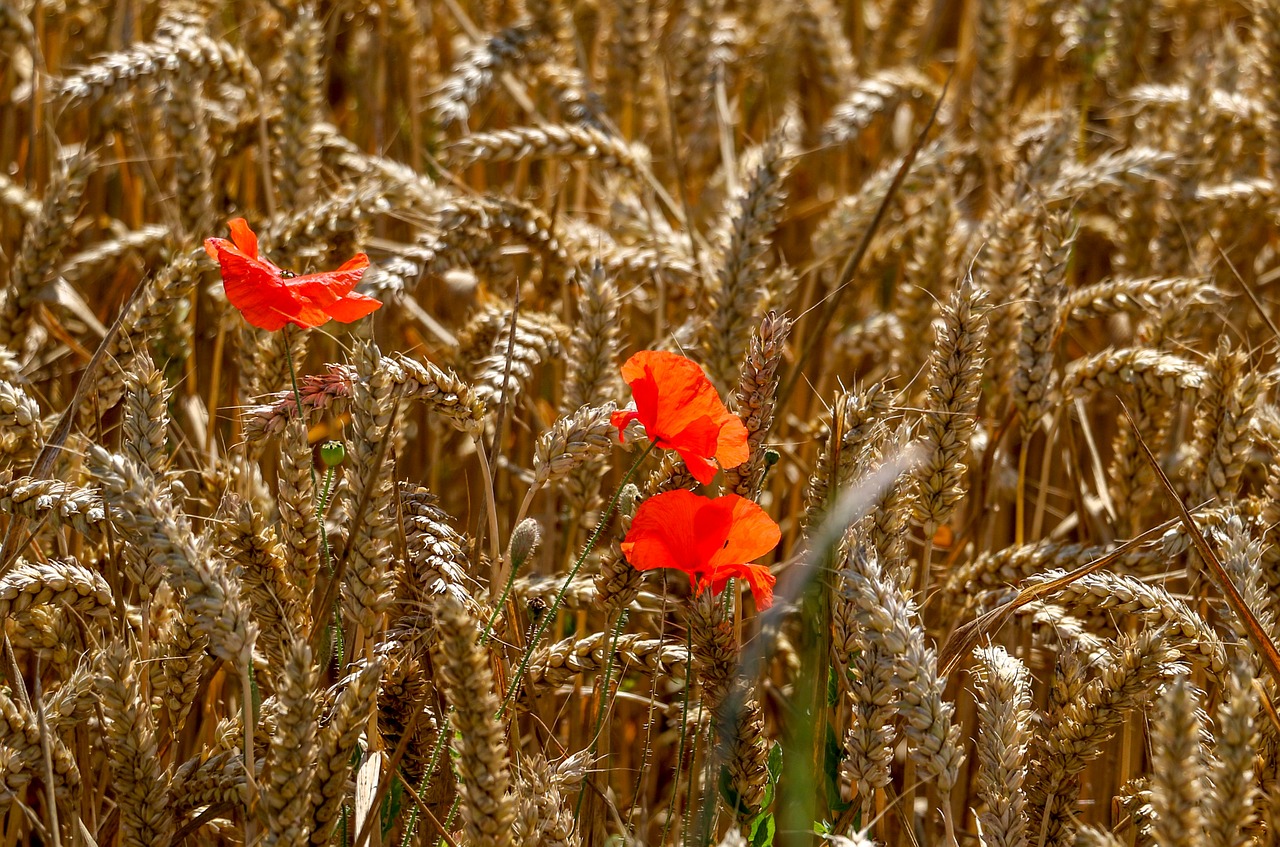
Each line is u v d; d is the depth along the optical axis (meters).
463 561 1.78
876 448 1.81
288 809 1.66
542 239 2.01
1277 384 1.91
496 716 1.73
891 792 1.85
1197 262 2.07
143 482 1.67
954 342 1.80
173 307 1.87
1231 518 1.78
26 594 1.73
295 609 1.73
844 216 2.15
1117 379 1.91
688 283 2.06
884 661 1.72
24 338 1.98
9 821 1.87
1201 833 1.67
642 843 1.78
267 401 1.87
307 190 2.06
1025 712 1.74
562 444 1.76
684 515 1.71
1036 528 1.98
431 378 1.76
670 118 2.19
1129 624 1.90
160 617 1.79
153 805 1.71
